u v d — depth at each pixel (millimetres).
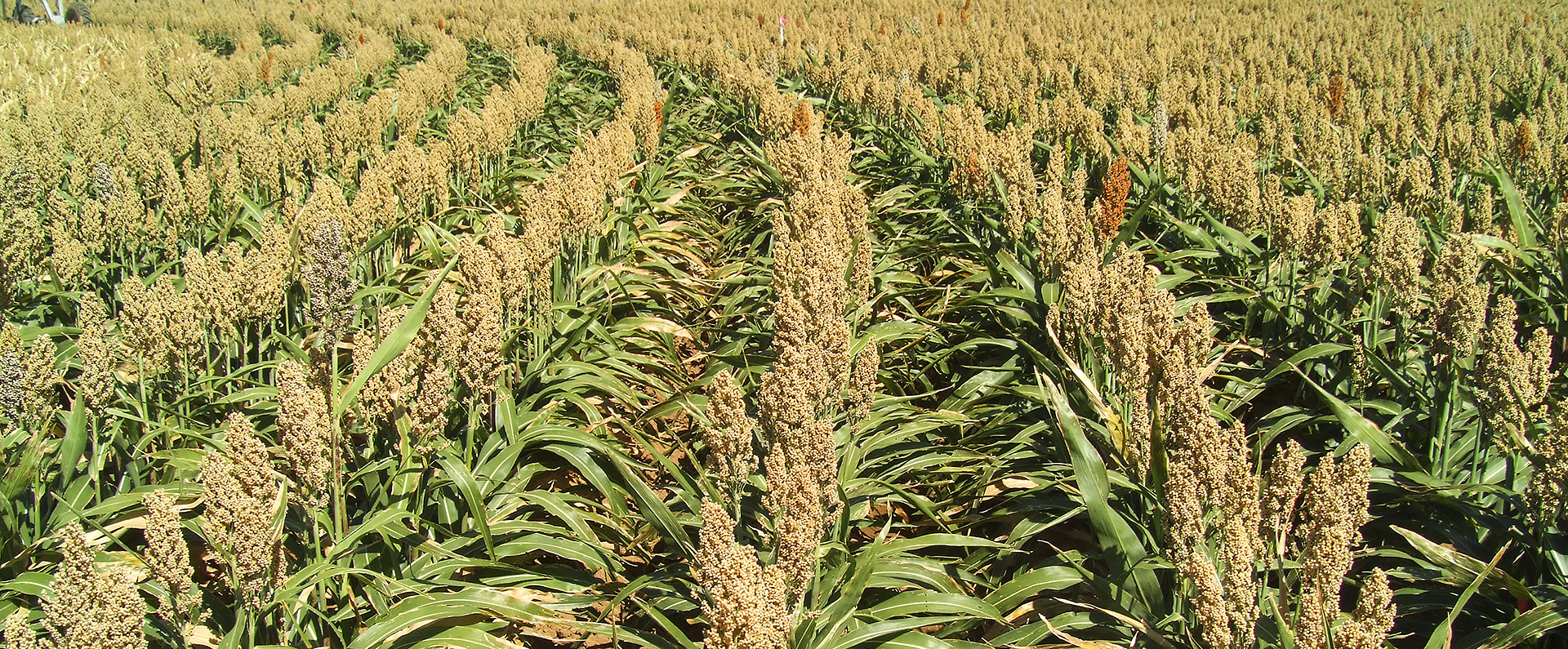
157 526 3182
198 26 36188
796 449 4012
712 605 3859
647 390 7004
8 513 3955
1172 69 18641
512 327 5980
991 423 5562
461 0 35469
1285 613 3322
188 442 5160
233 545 3357
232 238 9016
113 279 7383
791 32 22875
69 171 10648
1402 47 20453
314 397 3904
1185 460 3648
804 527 3639
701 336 7672
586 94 19312
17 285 6574
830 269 5977
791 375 4000
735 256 9656
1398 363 5430
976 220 8828
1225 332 7074
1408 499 4453
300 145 10078
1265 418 5566
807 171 9195
